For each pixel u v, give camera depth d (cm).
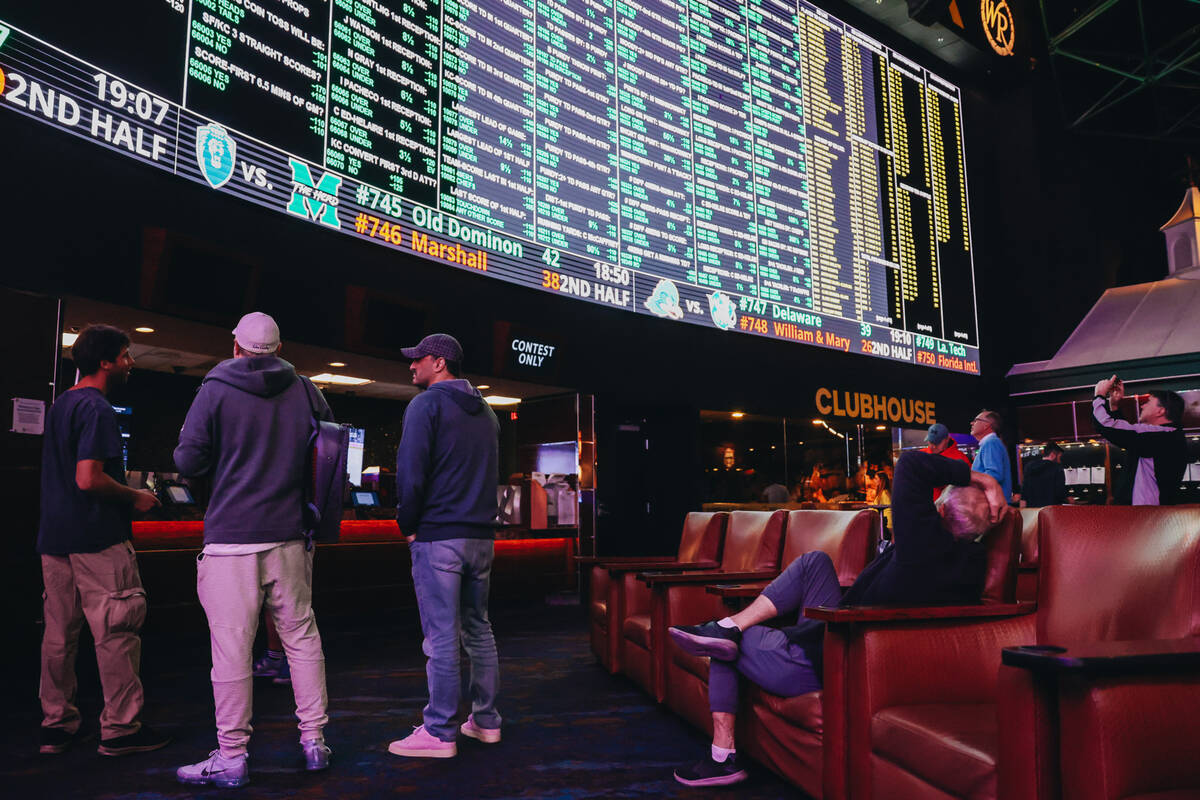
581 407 711
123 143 436
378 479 651
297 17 524
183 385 696
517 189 643
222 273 473
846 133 920
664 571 383
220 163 478
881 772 186
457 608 263
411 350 278
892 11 965
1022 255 1111
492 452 274
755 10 848
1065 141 1153
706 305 771
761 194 827
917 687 195
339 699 335
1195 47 987
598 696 343
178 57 463
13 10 395
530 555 691
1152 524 173
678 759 256
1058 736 138
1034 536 313
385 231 559
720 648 229
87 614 256
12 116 394
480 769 246
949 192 1041
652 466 802
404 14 584
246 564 235
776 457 888
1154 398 378
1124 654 127
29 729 288
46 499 257
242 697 233
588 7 709
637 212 725
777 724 230
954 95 1073
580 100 693
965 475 222
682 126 768
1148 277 1234
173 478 541
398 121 574
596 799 221
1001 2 1077
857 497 920
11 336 402
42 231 409
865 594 219
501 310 640
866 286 920
